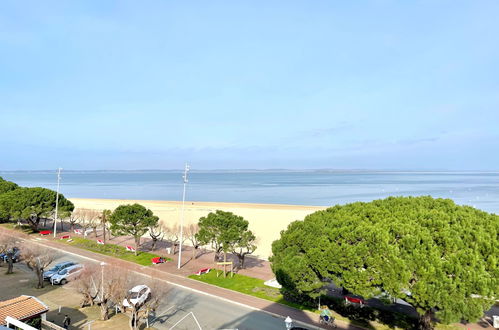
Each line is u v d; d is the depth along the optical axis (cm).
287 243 3038
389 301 2447
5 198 6188
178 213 8231
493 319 2719
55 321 2694
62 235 6047
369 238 2420
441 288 2023
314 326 2681
